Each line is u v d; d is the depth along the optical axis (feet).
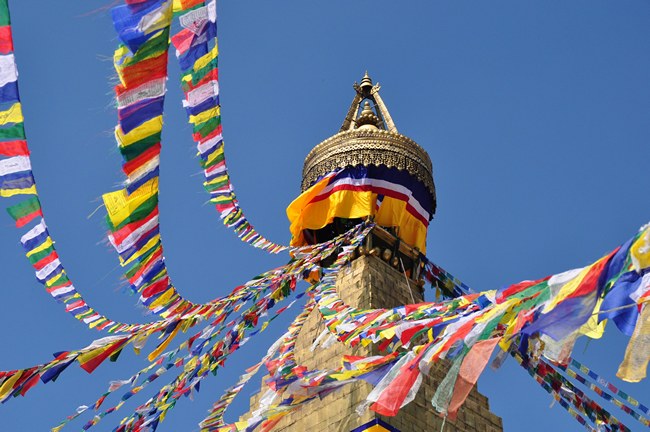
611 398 60.80
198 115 57.31
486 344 49.96
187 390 68.85
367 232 103.71
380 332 60.80
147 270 60.75
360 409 55.21
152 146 51.29
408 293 108.58
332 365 97.96
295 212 113.39
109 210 54.60
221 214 75.41
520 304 49.62
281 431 94.02
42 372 61.26
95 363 63.52
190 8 49.73
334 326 66.85
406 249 111.75
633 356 46.83
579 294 45.73
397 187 114.62
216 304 68.64
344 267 108.68
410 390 53.26
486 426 96.48
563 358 49.70
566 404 64.28
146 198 54.60
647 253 43.45
